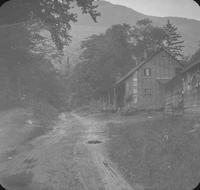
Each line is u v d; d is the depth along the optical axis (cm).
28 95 4509
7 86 3394
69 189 776
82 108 6038
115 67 4488
